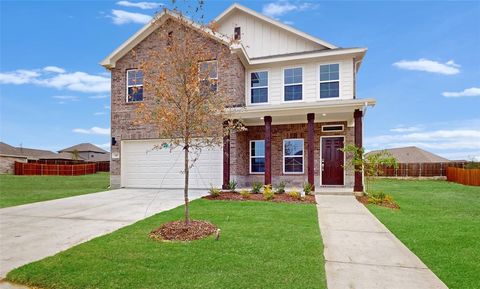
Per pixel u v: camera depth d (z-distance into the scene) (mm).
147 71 7012
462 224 7398
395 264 4832
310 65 14969
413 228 6977
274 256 4992
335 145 14609
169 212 8508
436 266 4734
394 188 17297
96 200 10945
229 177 13031
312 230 6551
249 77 15617
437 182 22734
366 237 6281
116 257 4973
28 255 5258
